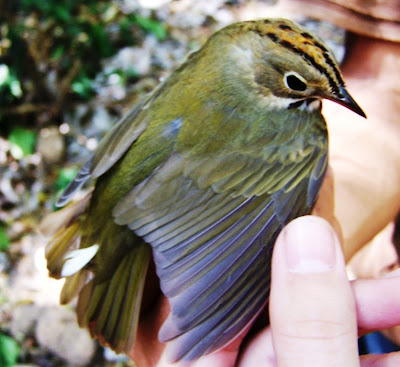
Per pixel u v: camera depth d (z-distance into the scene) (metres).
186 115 0.16
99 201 0.16
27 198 0.38
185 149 0.16
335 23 0.21
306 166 0.16
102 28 0.42
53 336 0.32
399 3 0.21
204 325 0.13
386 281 0.13
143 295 0.17
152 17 0.51
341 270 0.12
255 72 0.16
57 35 0.41
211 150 0.16
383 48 0.21
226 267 0.14
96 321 0.16
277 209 0.15
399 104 0.21
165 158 0.16
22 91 0.41
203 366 0.14
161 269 0.14
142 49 0.48
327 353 0.11
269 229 0.15
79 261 0.16
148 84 0.46
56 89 0.42
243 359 0.14
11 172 0.39
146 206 0.15
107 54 0.42
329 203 0.18
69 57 0.42
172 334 0.13
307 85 0.16
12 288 0.34
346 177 0.19
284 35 0.16
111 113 0.43
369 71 0.22
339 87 0.16
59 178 0.38
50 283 0.34
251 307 0.14
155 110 0.17
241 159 0.15
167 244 0.15
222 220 0.15
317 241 0.12
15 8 0.40
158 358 0.17
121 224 0.15
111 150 0.16
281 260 0.12
